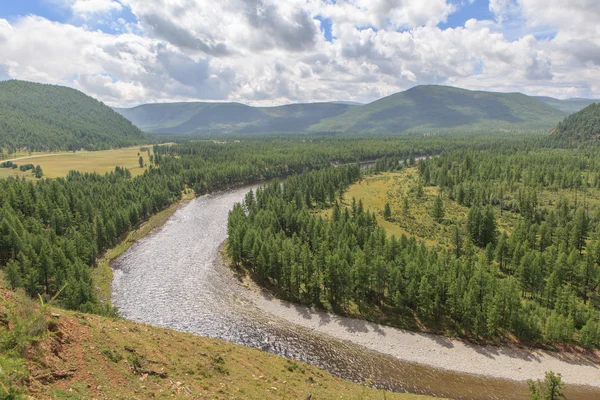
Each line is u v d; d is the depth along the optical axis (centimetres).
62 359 3023
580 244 10888
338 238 10369
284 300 8975
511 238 10669
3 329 2873
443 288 7962
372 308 8556
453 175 19388
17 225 9794
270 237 10256
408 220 14225
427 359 6950
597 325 7156
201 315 8069
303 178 19588
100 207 13775
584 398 6094
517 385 6356
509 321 7550
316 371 5516
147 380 3331
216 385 3734
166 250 11850
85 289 7056
